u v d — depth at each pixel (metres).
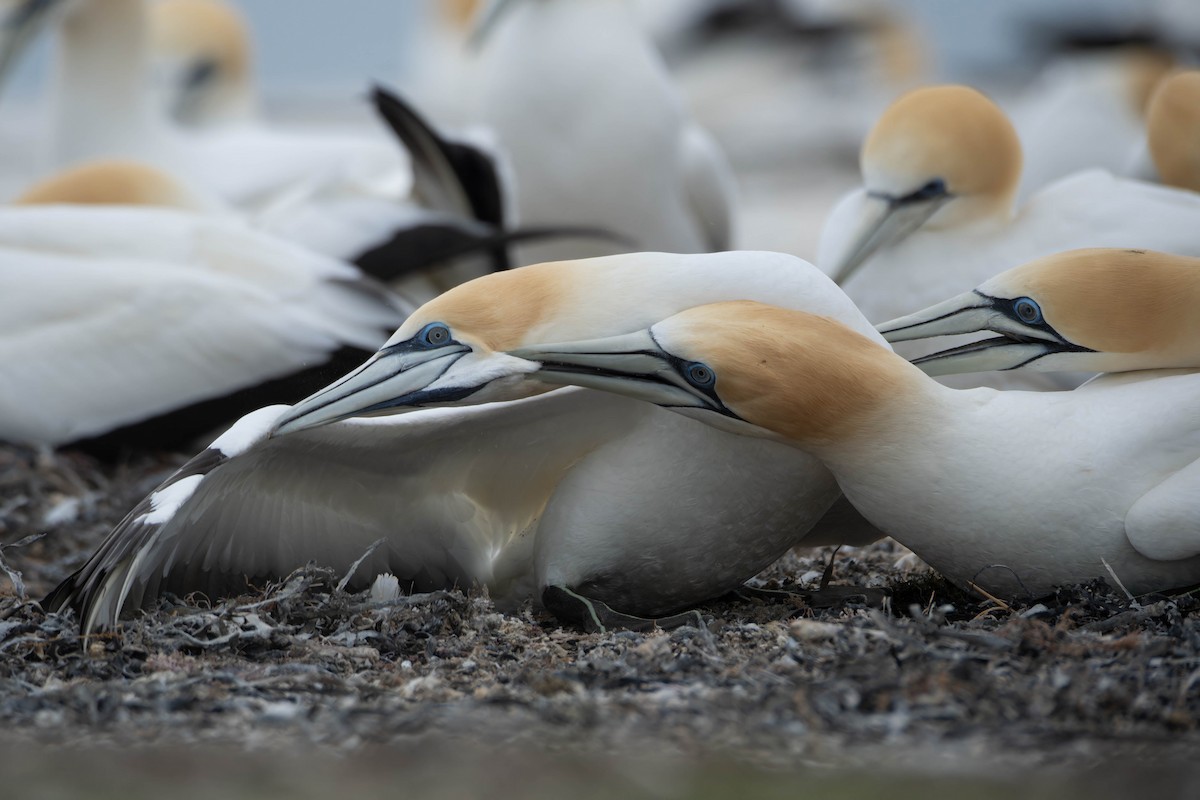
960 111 14.58
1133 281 11.56
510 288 11.38
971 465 10.87
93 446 16.73
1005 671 9.74
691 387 10.91
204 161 25.36
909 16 50.59
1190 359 11.47
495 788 8.49
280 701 9.74
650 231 21.62
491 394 11.28
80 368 16.69
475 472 11.85
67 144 24.47
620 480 11.45
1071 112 24.45
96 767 8.82
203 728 9.33
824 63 46.34
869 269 14.90
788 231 32.56
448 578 12.23
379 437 11.33
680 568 11.66
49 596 11.19
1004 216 14.65
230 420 16.83
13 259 17.02
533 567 12.05
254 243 17.47
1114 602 10.78
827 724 9.15
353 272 17.47
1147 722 9.18
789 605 11.80
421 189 19.31
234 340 16.75
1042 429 10.91
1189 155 16.61
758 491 11.37
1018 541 10.92
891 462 10.93
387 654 10.78
